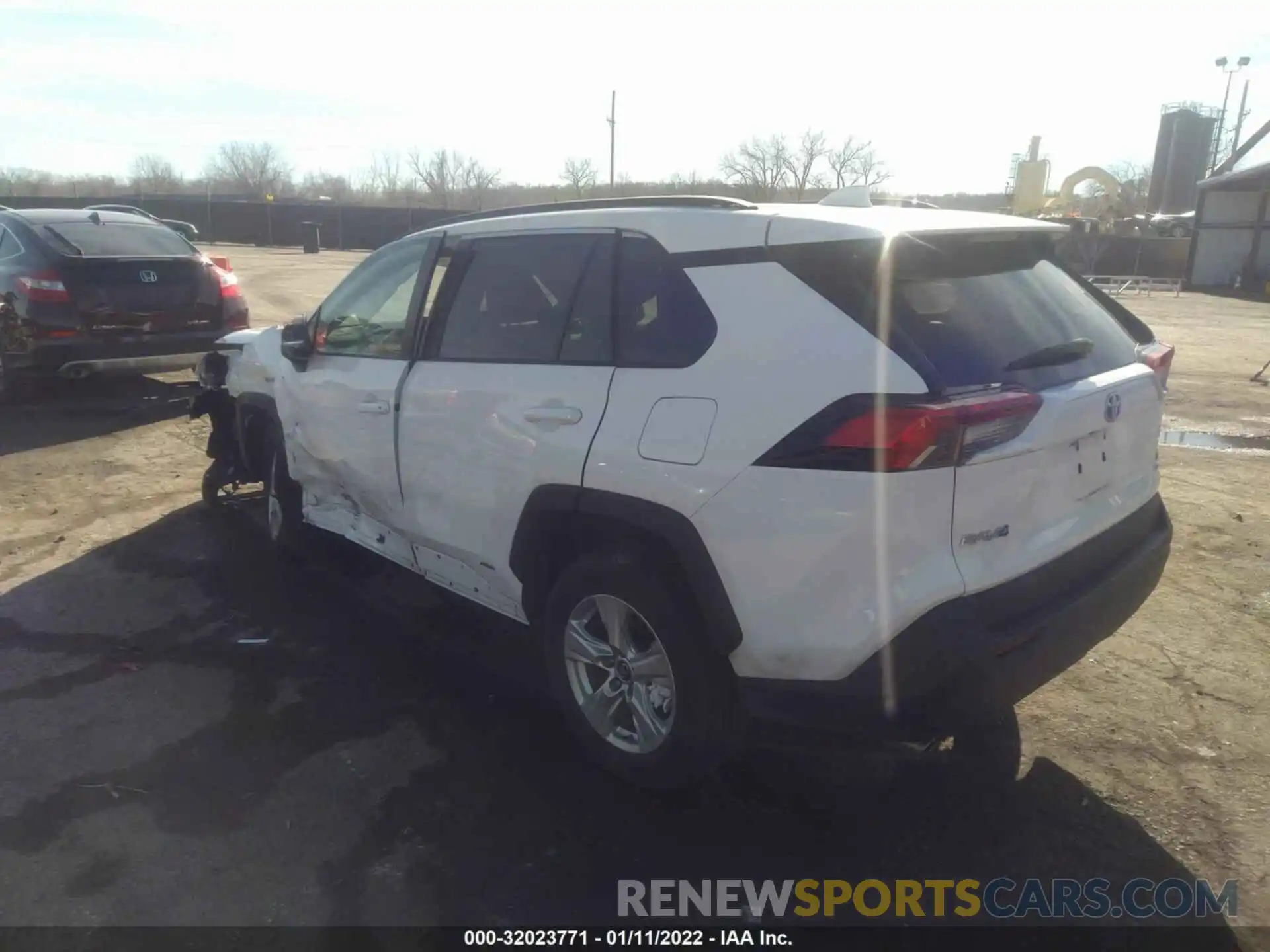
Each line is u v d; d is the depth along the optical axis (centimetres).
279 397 508
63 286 836
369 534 462
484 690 412
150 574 536
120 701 402
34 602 499
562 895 292
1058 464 297
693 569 298
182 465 740
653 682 326
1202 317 2278
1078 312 337
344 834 318
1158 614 485
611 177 4575
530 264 370
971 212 352
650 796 339
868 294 281
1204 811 330
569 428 331
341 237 4153
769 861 308
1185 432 930
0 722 385
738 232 309
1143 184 7494
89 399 950
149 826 321
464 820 325
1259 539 592
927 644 268
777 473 279
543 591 367
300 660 438
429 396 390
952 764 357
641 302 326
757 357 290
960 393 270
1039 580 293
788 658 287
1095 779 348
